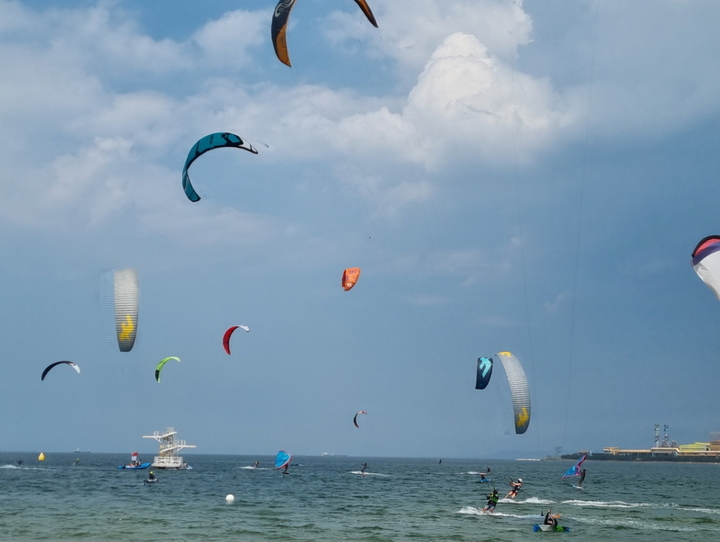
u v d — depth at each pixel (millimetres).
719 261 20500
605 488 83312
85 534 33969
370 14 28891
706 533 38219
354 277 39312
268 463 194500
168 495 58344
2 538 32531
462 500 57625
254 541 32781
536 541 33938
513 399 38594
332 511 46625
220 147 33688
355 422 78125
